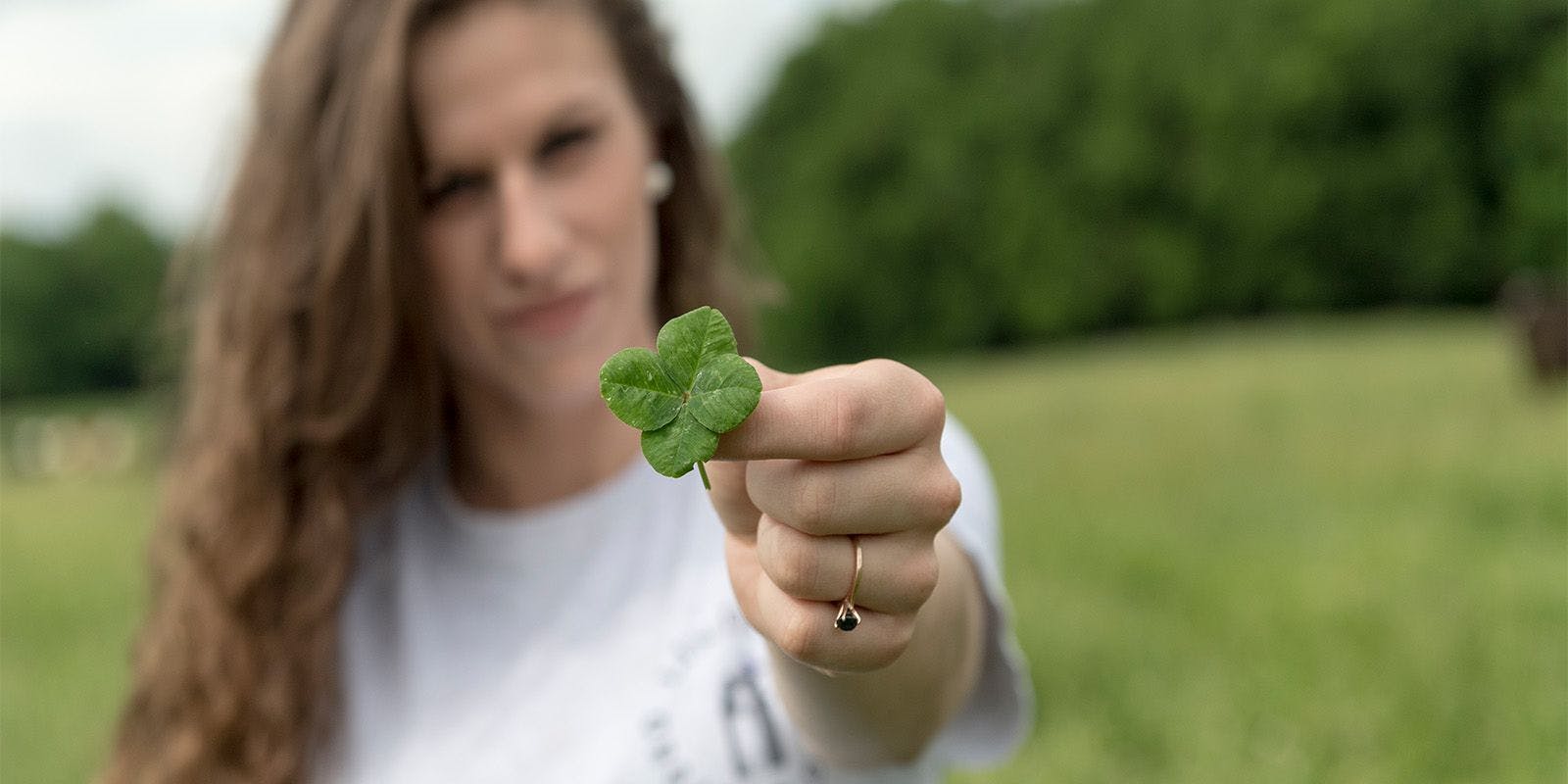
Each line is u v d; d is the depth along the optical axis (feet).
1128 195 134.41
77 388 156.25
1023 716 5.60
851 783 5.55
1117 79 135.13
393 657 6.89
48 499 51.39
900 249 156.56
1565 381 38.58
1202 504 27.66
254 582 6.98
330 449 7.05
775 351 165.07
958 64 159.43
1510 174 109.29
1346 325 107.24
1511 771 12.20
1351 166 116.98
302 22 6.86
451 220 6.32
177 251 8.59
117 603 25.86
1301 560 21.02
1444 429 33.63
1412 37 110.73
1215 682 15.25
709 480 3.77
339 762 6.79
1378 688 14.43
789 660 4.73
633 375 3.39
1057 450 40.04
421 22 6.05
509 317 6.33
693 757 5.74
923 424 3.49
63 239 156.46
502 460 6.84
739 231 9.44
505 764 6.11
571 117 6.22
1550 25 107.04
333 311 6.77
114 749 7.58
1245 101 121.90
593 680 6.19
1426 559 20.11
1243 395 49.44
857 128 159.02
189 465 7.59
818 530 3.50
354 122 6.40
